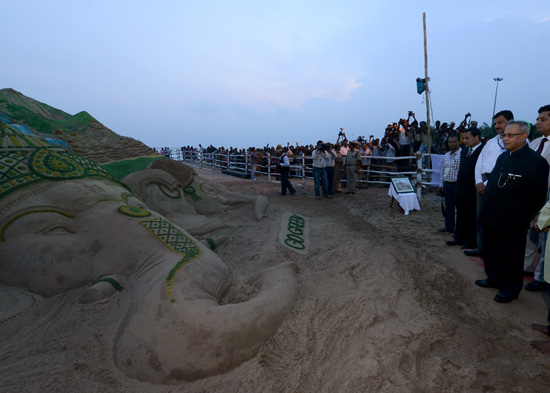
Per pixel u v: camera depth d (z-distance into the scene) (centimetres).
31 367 246
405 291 362
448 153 572
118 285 323
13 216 353
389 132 1299
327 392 226
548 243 275
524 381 233
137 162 698
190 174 716
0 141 415
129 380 237
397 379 234
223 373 239
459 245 516
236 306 274
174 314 257
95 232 362
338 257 458
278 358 255
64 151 452
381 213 778
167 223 387
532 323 301
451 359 257
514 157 323
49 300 328
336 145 1146
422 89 917
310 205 873
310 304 324
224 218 671
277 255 461
